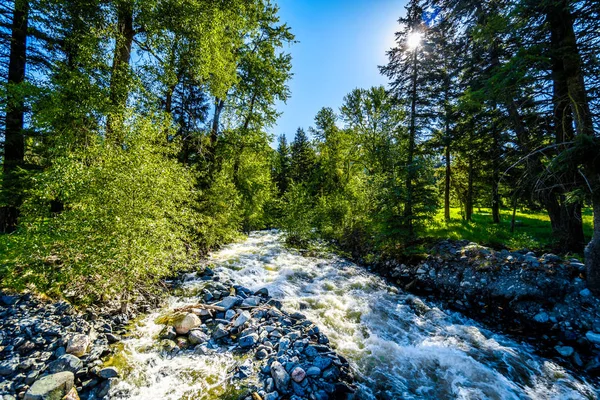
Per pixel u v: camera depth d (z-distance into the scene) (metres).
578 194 6.47
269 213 20.70
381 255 12.23
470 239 11.98
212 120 16.19
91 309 5.53
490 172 15.77
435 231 13.40
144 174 5.70
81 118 7.41
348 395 3.94
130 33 9.47
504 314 7.22
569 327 6.14
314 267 11.33
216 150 15.90
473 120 12.85
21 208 5.72
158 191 5.95
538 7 6.95
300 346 4.81
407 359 5.08
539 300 7.00
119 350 4.61
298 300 7.55
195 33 9.74
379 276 10.69
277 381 3.90
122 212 5.36
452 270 9.30
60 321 4.89
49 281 5.21
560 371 4.96
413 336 6.14
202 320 5.82
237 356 4.64
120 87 8.16
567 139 7.61
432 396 4.14
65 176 5.00
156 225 5.81
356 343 5.54
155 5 8.29
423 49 14.19
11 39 8.62
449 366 4.93
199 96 15.28
